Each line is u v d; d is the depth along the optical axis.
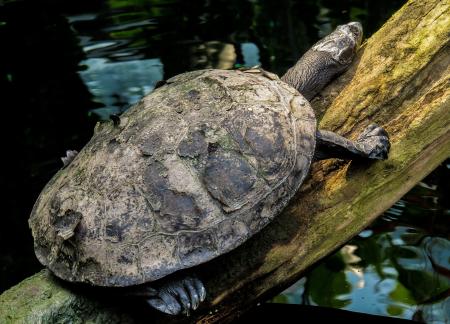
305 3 7.68
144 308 3.06
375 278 3.99
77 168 3.20
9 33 7.23
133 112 3.31
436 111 3.49
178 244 2.87
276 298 3.87
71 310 2.95
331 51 4.07
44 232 3.09
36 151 5.31
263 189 3.05
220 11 7.62
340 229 3.35
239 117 3.15
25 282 3.08
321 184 3.51
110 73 6.32
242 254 3.23
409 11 3.98
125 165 3.01
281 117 3.23
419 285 3.92
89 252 2.88
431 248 4.21
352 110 3.76
